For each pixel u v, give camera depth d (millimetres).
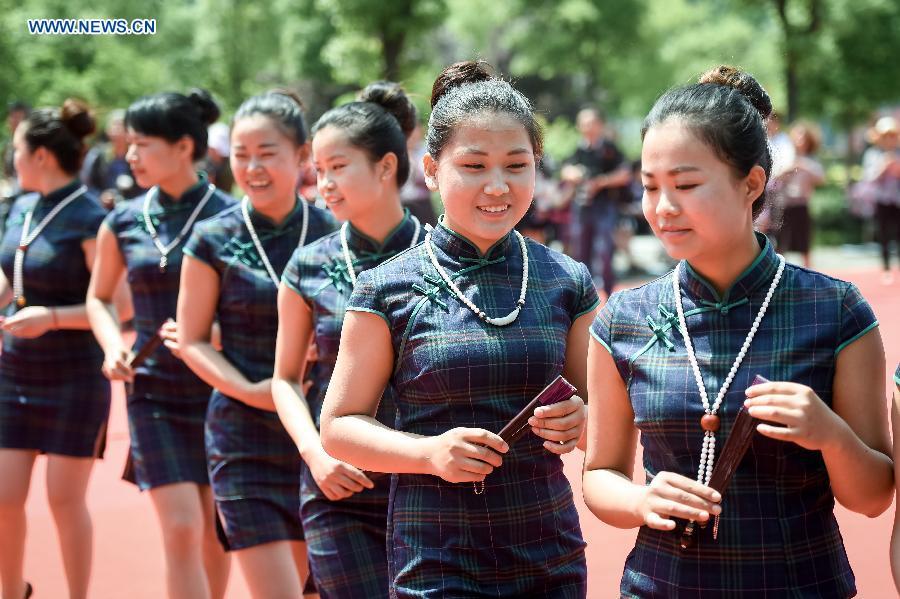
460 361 7570
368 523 9398
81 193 13805
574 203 33969
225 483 10781
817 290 6438
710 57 79188
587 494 6922
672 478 6211
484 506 7570
